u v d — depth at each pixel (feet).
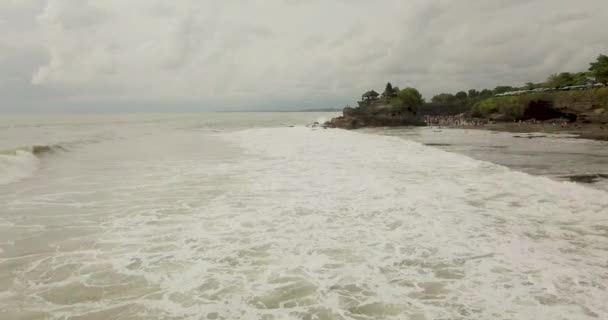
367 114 261.44
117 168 56.29
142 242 25.21
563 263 21.47
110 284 19.06
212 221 29.89
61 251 23.57
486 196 37.32
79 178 48.08
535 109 207.92
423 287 18.71
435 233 26.73
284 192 39.93
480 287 18.63
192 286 18.89
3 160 52.21
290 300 17.46
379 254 23.02
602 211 31.78
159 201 36.27
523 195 37.63
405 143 95.71
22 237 26.14
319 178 47.73
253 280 19.57
